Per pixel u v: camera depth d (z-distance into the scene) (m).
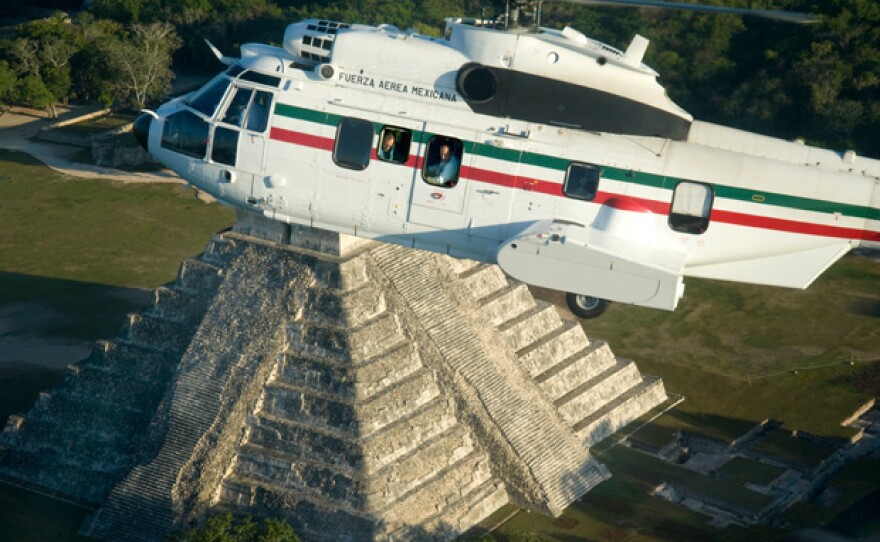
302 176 47.09
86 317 82.12
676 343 81.44
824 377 76.44
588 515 60.88
